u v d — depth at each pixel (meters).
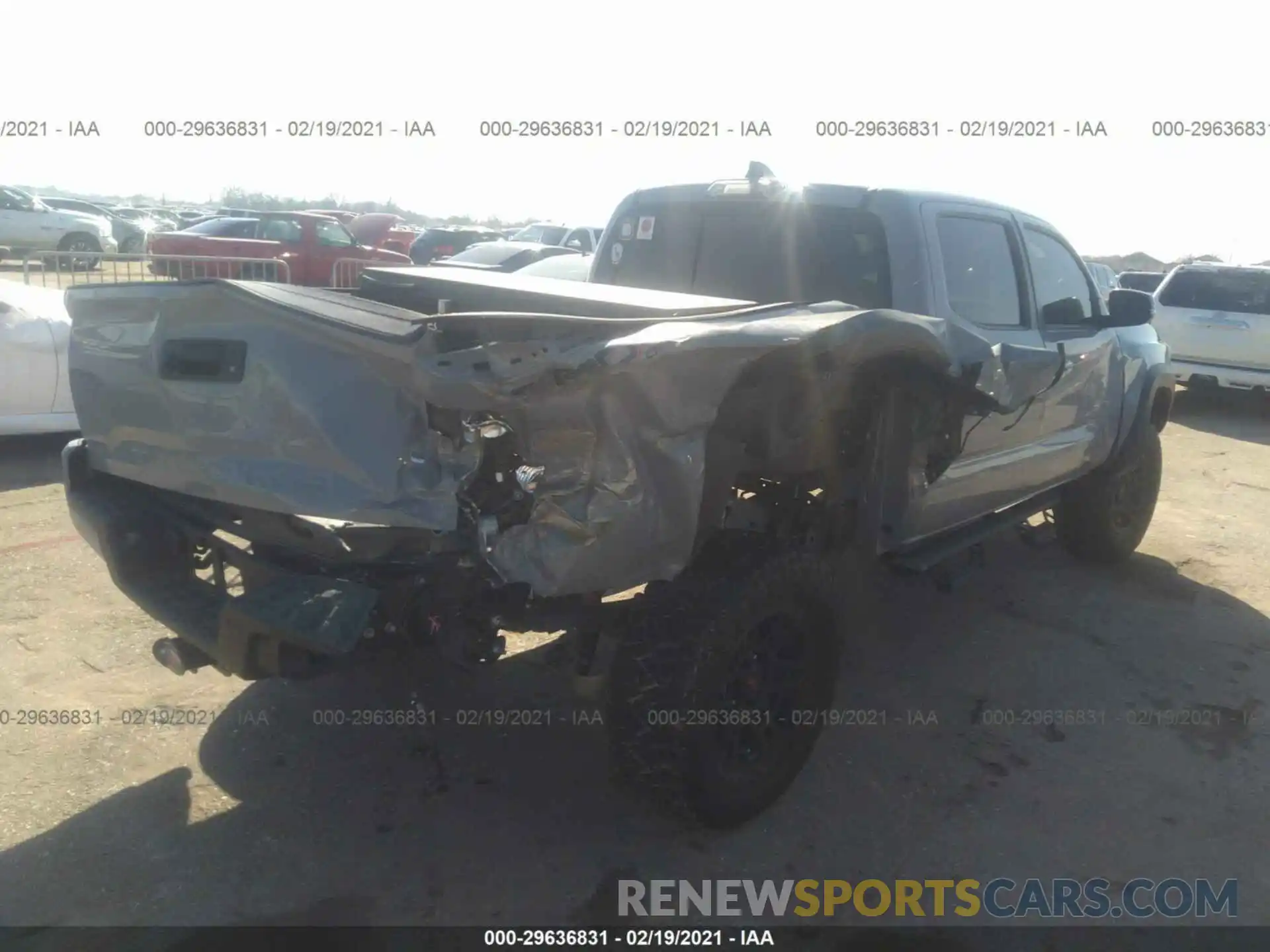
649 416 2.64
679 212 4.66
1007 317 4.65
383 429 2.61
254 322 2.81
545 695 4.05
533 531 2.62
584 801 3.39
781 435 3.19
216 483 2.93
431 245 24.28
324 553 2.83
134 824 3.14
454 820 3.26
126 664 4.13
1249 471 8.73
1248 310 11.48
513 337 2.73
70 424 7.02
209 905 2.82
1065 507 5.78
